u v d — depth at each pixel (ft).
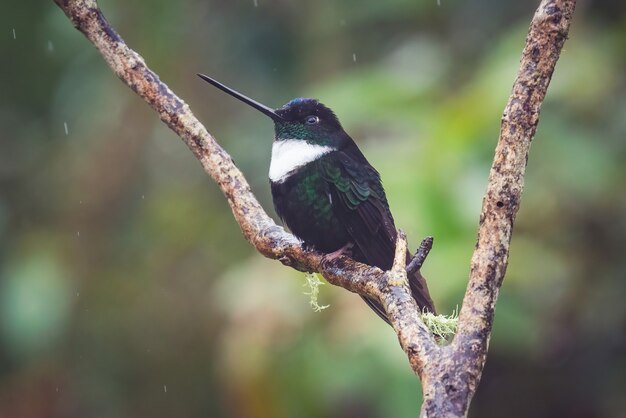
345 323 32.68
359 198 24.49
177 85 42.91
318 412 32.99
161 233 42.60
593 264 37.22
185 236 42.55
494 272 15.43
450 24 42.63
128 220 42.68
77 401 41.16
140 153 42.60
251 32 44.29
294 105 25.48
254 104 26.00
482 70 36.60
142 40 42.39
